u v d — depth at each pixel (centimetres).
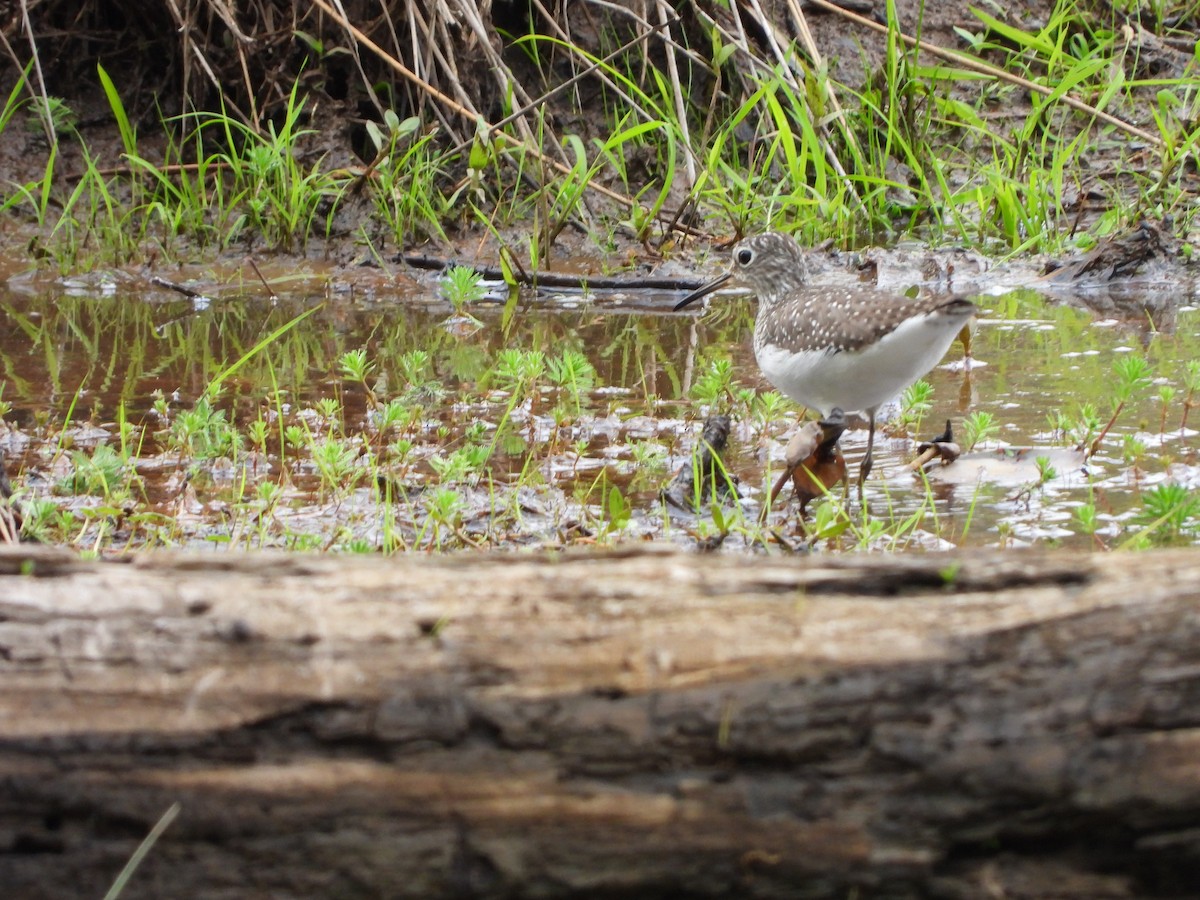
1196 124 1928
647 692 521
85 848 525
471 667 525
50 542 932
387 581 545
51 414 1238
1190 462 1061
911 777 518
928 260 1758
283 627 530
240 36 1823
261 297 1680
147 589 536
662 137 2005
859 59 2108
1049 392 1258
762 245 1381
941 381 1309
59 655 524
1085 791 512
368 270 1781
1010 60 2062
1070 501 997
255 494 1049
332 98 1962
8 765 518
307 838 525
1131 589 522
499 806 522
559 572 547
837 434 1058
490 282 1755
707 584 542
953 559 546
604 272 1770
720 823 521
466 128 1962
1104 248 1714
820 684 519
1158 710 509
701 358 1432
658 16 2000
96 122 1964
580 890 529
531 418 1214
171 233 1823
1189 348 1394
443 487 1005
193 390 1318
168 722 519
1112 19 2170
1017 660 516
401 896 530
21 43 1920
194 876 527
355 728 521
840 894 528
